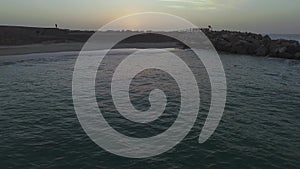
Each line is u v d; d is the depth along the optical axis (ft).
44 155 44.47
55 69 137.59
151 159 44.16
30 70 132.05
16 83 101.65
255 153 46.39
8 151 45.42
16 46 236.02
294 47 217.97
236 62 184.55
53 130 55.31
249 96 87.15
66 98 81.05
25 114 65.31
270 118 65.16
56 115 64.95
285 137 53.57
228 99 83.15
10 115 64.39
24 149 46.32
